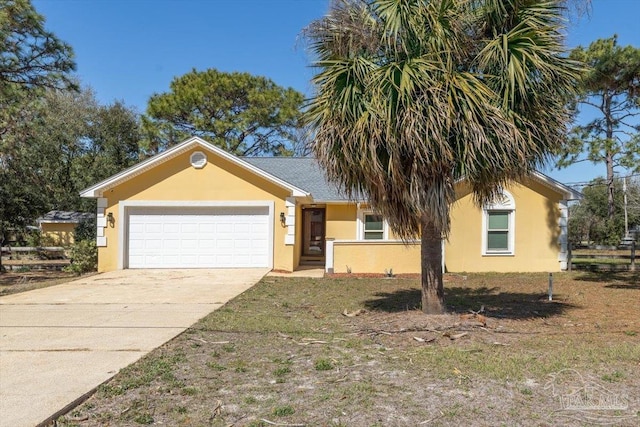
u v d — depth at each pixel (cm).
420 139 605
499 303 913
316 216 1877
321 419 367
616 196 3156
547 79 646
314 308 863
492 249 1538
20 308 862
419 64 632
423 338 614
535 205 1538
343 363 510
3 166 1656
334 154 693
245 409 386
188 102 2805
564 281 1296
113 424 359
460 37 665
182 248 1506
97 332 665
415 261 1460
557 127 682
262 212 1509
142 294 1030
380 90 631
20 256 2033
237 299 961
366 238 1634
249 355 545
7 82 1356
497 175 685
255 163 1966
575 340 611
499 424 357
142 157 2870
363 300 956
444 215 665
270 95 2881
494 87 662
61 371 483
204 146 1492
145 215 1509
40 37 1323
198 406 393
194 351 562
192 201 1497
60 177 2705
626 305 895
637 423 359
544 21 669
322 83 694
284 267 1489
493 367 491
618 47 1358
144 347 580
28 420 360
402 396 412
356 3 711
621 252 1608
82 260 1573
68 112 2562
